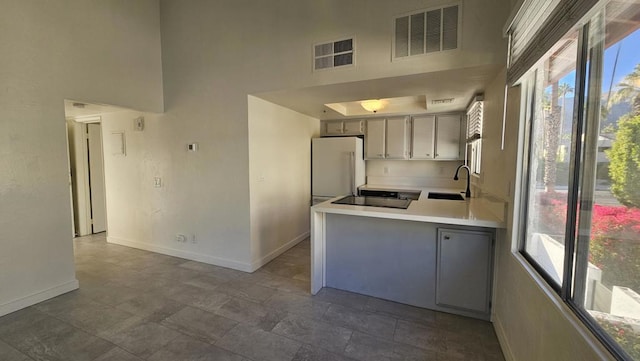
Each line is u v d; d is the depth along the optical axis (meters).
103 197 5.04
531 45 1.37
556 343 1.17
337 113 4.34
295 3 2.76
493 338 2.07
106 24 3.06
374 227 2.63
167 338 2.07
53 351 1.93
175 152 3.62
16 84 2.45
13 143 2.45
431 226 2.42
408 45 2.31
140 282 3.00
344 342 2.02
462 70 2.19
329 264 2.86
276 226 3.77
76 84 2.84
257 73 3.01
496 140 2.26
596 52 0.97
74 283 2.82
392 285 2.60
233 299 2.64
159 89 3.60
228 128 3.26
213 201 3.44
